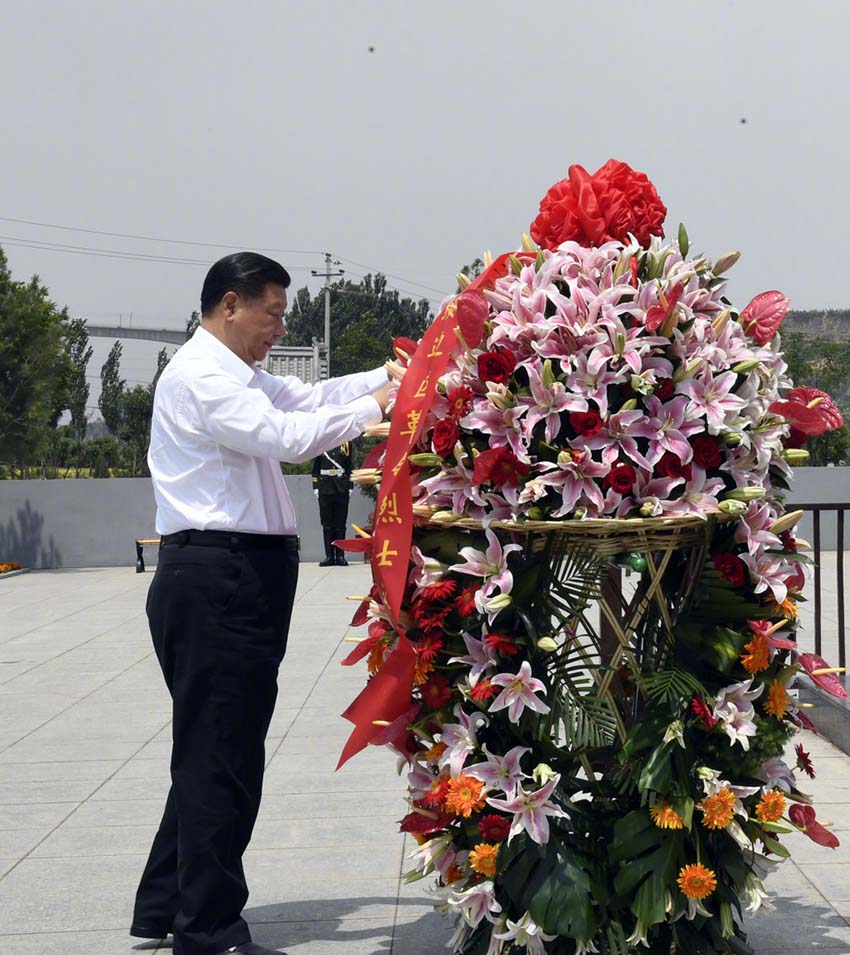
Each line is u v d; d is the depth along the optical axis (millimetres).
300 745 5527
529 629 2582
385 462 2705
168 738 5809
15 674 7660
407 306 58531
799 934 3184
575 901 2568
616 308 2594
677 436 2555
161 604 3092
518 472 2592
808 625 8383
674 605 2754
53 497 15289
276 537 3152
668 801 2574
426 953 3131
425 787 2785
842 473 14797
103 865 3951
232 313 3201
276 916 3439
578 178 2869
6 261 15766
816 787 4590
